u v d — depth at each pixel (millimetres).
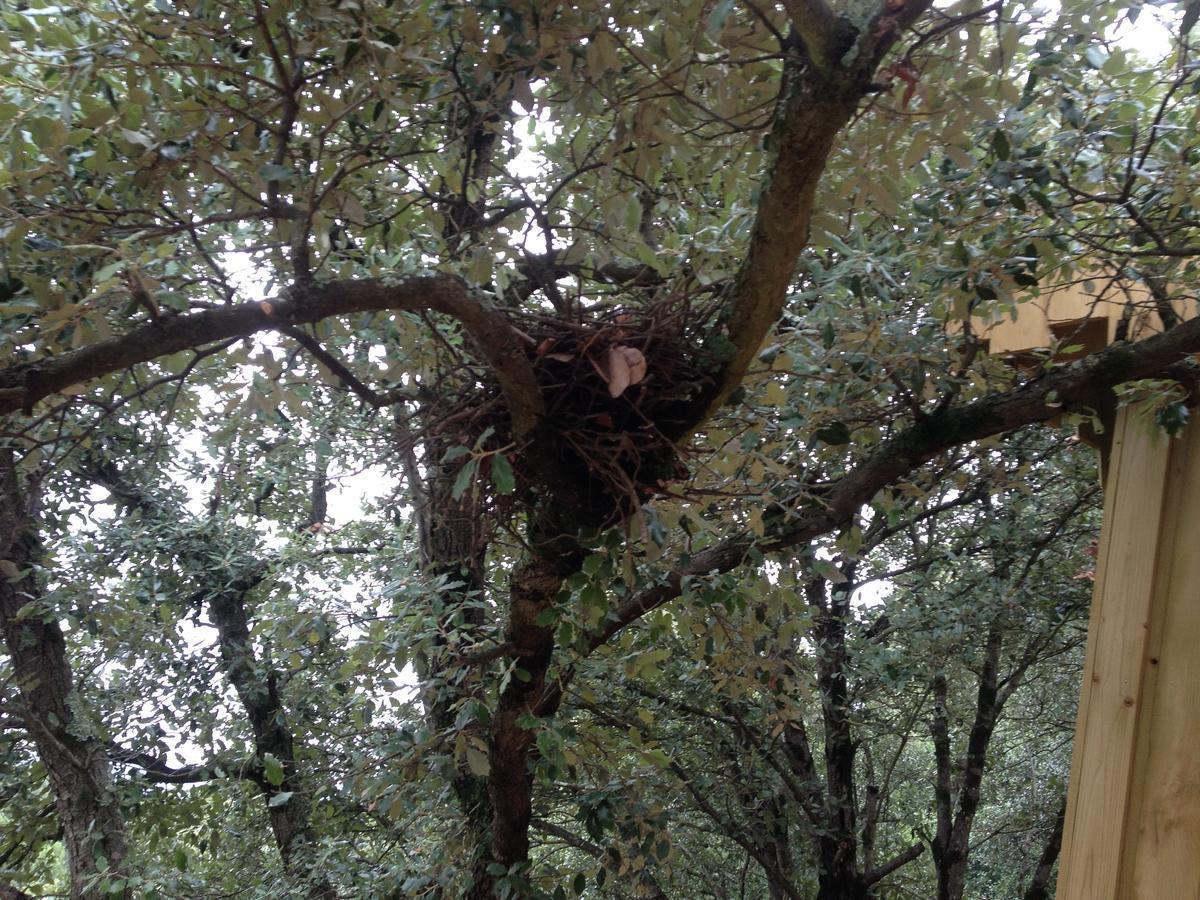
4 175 2193
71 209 2238
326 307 1983
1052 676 7461
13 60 2184
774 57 2086
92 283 2297
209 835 6230
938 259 2953
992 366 3342
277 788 5832
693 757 6496
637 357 2096
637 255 2676
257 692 6129
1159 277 2979
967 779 7148
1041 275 2930
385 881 3887
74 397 2607
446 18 2277
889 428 3703
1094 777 2693
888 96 2527
